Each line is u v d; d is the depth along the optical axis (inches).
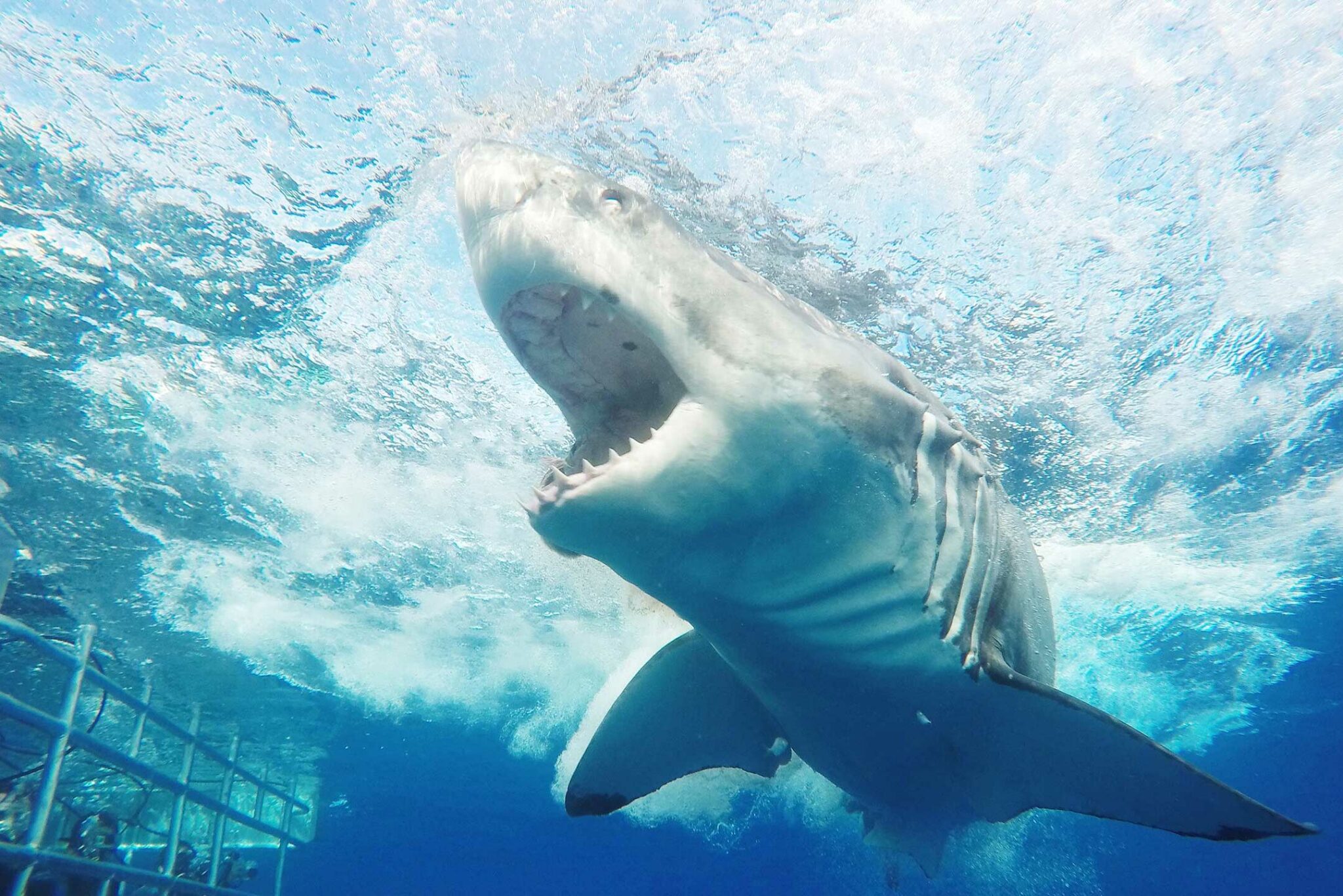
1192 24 176.4
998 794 136.3
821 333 99.0
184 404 291.4
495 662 583.2
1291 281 242.5
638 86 186.5
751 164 200.4
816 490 93.8
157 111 198.1
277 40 181.8
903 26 176.1
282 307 252.4
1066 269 232.5
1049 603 157.8
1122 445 310.7
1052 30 176.1
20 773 296.5
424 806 1223.5
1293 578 497.7
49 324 251.3
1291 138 199.9
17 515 327.3
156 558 378.9
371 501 355.9
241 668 519.2
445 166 207.2
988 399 278.4
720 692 158.7
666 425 88.4
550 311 97.3
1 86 191.6
